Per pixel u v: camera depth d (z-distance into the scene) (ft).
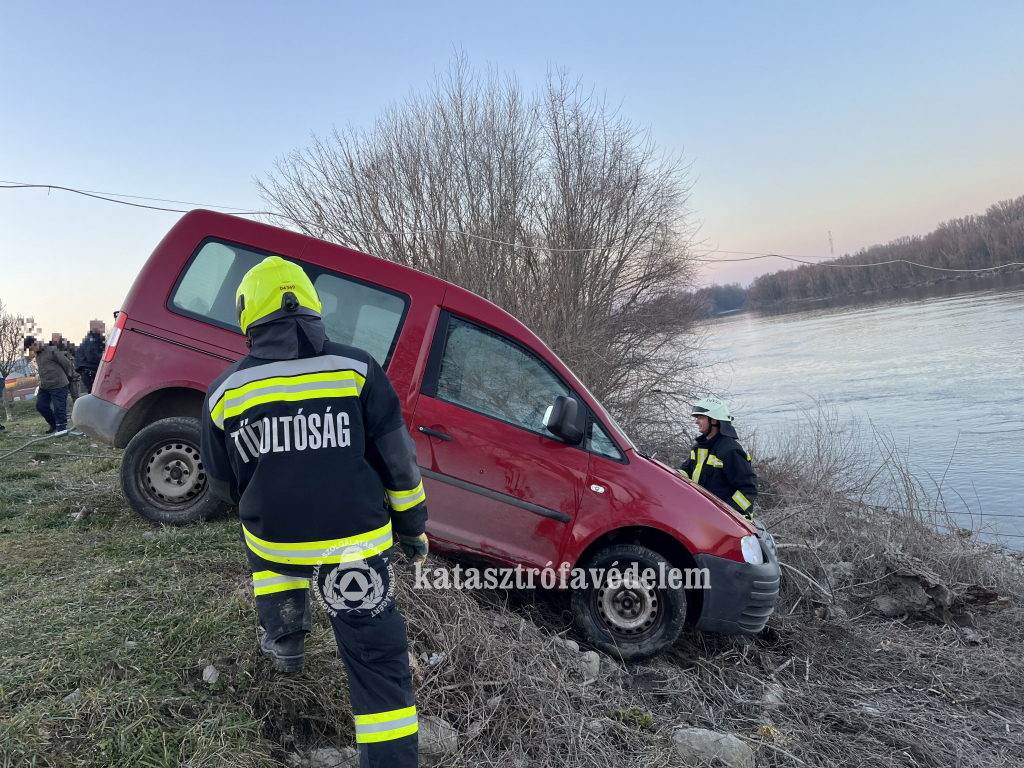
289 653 8.55
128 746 7.66
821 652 15.37
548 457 13.58
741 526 13.80
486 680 11.01
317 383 7.02
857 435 35.81
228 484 7.78
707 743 10.79
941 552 21.44
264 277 7.23
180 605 10.66
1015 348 77.51
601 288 42.55
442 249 38.55
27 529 14.70
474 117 41.09
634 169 43.50
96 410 14.15
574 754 10.21
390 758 6.92
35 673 8.55
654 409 38.63
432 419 13.46
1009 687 14.35
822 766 11.15
